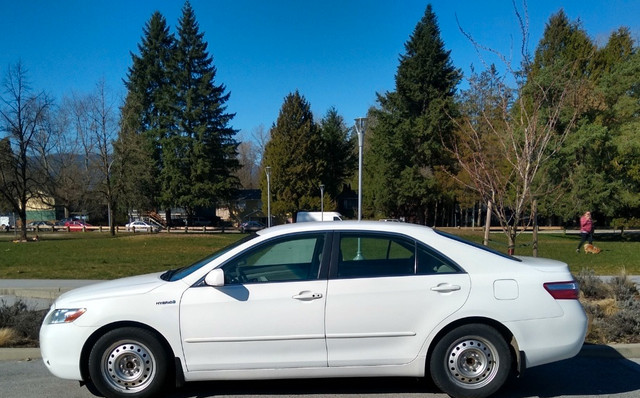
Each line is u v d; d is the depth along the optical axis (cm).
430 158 4425
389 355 419
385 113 4497
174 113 5103
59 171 4778
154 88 5450
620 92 2823
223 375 420
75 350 419
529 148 770
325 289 420
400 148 4369
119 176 4331
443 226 5875
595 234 3841
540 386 475
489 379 420
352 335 416
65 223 6425
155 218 5969
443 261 435
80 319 421
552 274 439
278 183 5556
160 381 421
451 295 421
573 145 2603
